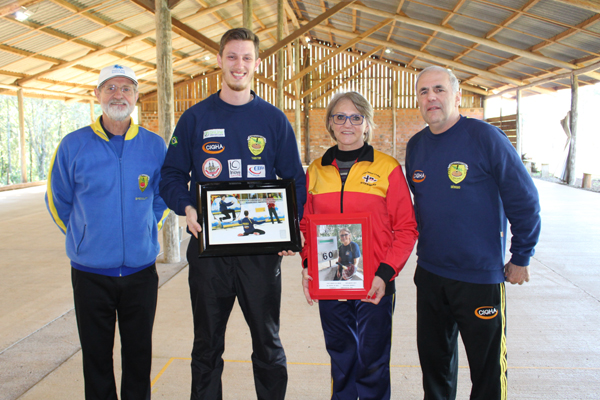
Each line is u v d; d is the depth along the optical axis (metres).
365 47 17.06
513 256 1.58
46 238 5.67
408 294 3.47
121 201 1.68
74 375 2.23
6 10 7.34
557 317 2.95
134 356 1.78
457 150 1.58
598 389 2.07
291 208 1.62
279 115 1.71
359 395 1.72
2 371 2.27
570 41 9.07
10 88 11.99
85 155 1.66
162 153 1.85
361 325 1.70
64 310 3.17
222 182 1.59
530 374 2.21
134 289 1.73
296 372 2.25
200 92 18.20
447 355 1.71
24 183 12.97
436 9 9.62
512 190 1.50
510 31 9.56
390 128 18.53
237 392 2.06
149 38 11.84
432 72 1.58
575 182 11.59
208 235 1.57
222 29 13.09
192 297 1.68
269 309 1.67
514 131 15.25
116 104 1.66
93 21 9.41
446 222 1.59
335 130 1.69
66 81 13.37
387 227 1.70
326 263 1.62
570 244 4.97
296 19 14.42
